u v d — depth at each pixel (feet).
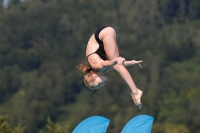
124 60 102.63
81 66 110.73
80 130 124.57
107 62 104.83
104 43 108.37
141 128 124.36
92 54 108.47
